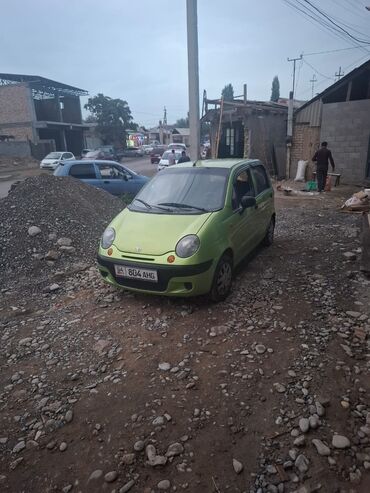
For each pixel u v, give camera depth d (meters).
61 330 3.97
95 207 8.41
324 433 2.50
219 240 4.23
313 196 12.27
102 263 4.35
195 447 2.44
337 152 14.36
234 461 2.32
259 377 3.07
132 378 3.14
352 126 13.75
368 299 4.32
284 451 2.38
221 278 4.33
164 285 3.96
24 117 36.22
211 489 2.16
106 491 2.19
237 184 5.12
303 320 3.91
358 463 2.28
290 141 15.77
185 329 3.83
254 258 6.00
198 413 2.72
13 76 36.72
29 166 30.05
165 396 2.90
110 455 2.42
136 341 3.67
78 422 2.70
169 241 4.04
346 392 2.86
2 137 35.12
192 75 10.22
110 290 4.89
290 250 6.42
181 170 5.35
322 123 14.62
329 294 4.50
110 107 47.41
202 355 3.40
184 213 4.48
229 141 18.81
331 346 3.44
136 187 11.41
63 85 39.66
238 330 3.77
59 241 6.36
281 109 17.62
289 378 3.04
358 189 13.20
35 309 4.54
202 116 18.27
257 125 16.52
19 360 3.49
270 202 6.32
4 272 5.63
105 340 3.72
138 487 2.20
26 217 6.83
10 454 2.47
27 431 2.65
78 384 3.11
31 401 2.94
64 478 2.29
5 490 2.22
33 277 5.49
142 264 3.98
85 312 4.34
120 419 2.70
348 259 5.74
